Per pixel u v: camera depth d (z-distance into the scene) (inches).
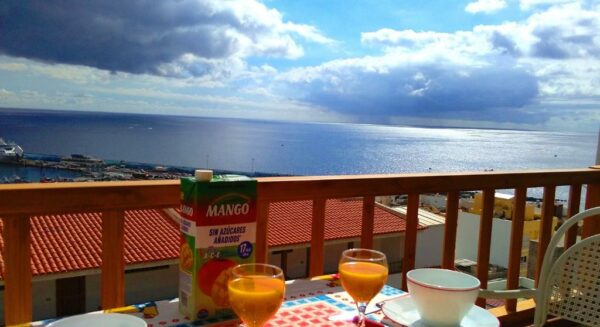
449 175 89.3
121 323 39.4
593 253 68.4
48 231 428.5
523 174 98.7
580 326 104.9
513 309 102.4
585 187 113.5
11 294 54.6
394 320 46.1
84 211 58.0
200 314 46.7
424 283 44.8
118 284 61.4
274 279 38.0
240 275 39.1
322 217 77.2
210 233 46.1
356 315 48.8
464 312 43.4
